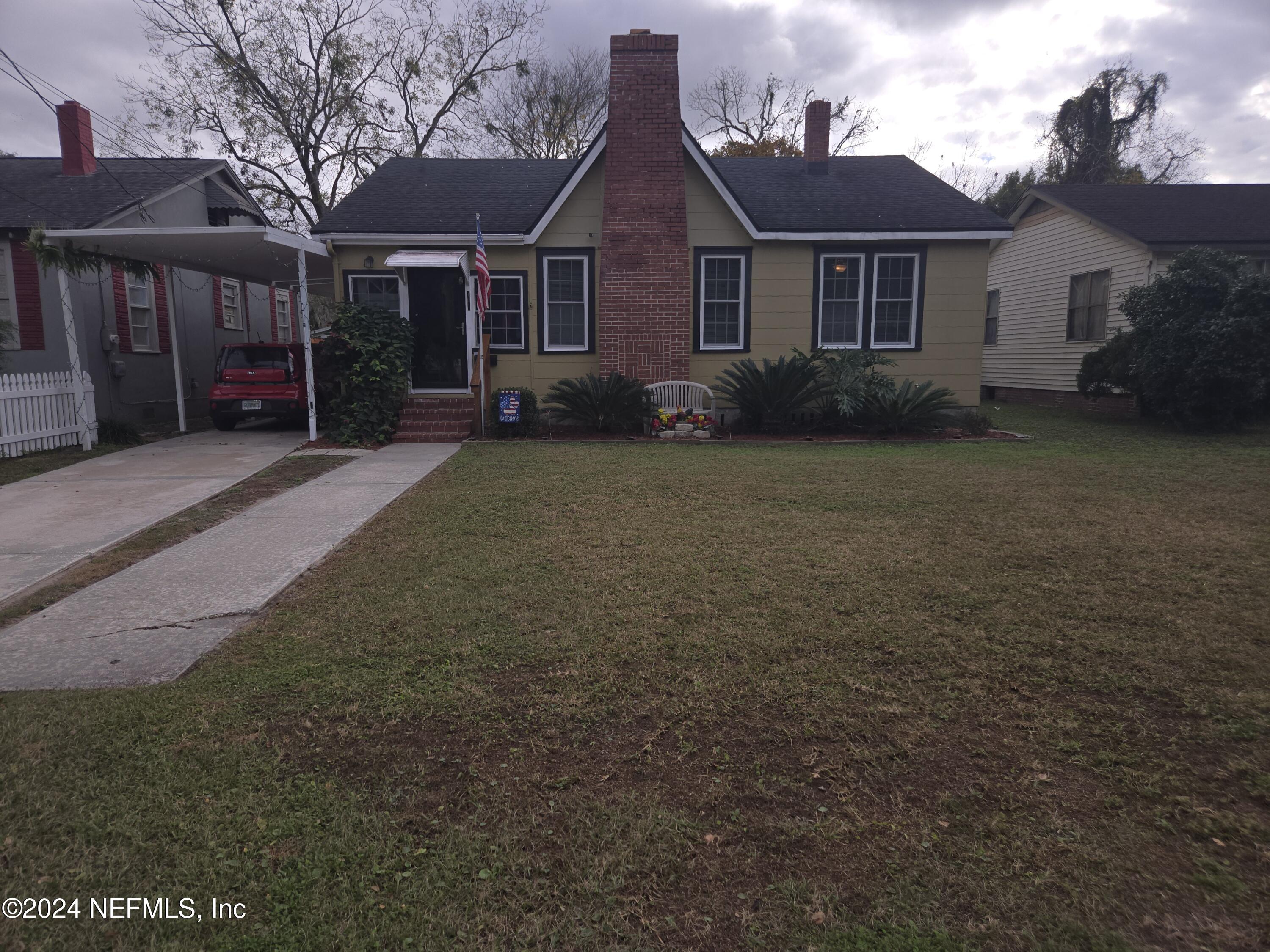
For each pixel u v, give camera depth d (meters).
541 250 13.63
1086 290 17.50
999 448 11.32
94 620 4.40
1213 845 2.43
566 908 2.19
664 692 3.45
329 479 8.67
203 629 4.26
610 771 2.86
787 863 2.37
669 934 2.09
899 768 2.86
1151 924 2.10
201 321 18.03
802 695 3.41
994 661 3.74
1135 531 6.12
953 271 13.90
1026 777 2.80
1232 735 3.06
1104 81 29.84
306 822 2.55
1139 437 12.53
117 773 2.83
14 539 6.21
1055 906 2.18
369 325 11.78
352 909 2.18
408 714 3.27
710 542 5.88
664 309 13.20
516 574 5.12
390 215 13.88
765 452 10.89
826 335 14.02
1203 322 12.41
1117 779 2.78
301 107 25.22
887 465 9.55
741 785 2.77
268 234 10.76
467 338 12.96
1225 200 17.66
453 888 2.26
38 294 13.60
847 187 15.50
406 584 4.96
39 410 10.86
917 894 2.23
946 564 5.27
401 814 2.60
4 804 2.64
